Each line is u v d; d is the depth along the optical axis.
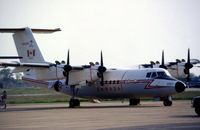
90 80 85.88
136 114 61.62
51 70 84.81
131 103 90.38
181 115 58.72
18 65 80.19
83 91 89.69
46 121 53.47
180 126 45.22
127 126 46.16
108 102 117.38
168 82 80.75
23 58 89.38
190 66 89.62
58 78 84.62
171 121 50.38
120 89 85.88
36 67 83.19
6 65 79.44
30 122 52.50
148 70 83.56
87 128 45.06
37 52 87.88
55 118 57.59
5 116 62.22
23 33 89.25
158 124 47.47
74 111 71.38
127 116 58.44
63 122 51.81
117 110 71.56
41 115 63.31
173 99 123.00
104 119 54.69
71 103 86.75
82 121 52.66
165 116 57.41
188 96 138.25
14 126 48.12
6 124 50.44
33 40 88.31
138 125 46.91
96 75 85.25
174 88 80.06
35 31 89.25
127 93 85.56
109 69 87.88
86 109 77.00
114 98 89.38
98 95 89.88
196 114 60.25
